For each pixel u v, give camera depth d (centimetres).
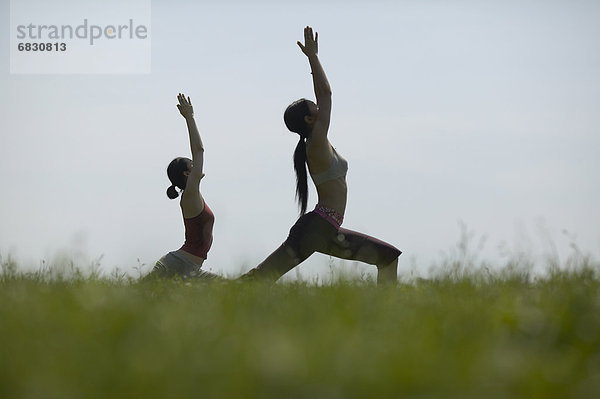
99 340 1021
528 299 1470
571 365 957
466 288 1680
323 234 2430
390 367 845
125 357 894
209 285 1967
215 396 779
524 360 940
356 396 796
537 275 1867
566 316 1169
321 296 1532
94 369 849
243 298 1562
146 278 2239
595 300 1294
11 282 1908
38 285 1844
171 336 1030
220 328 1116
